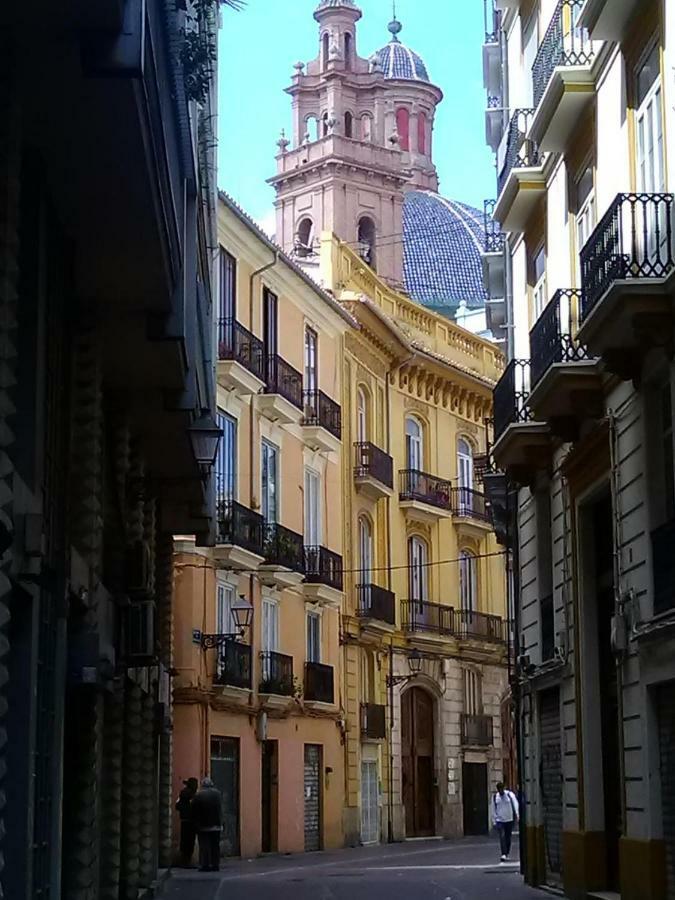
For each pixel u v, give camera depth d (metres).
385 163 58.53
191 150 14.75
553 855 20.89
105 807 16.44
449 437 48.69
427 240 70.69
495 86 25.86
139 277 13.32
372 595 41.66
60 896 12.42
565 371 17.48
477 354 51.28
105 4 8.88
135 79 9.57
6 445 8.88
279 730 35.31
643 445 15.89
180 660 30.67
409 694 44.94
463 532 48.50
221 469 32.53
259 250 35.09
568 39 19.19
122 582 16.62
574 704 19.14
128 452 17.73
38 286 10.78
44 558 11.09
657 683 15.39
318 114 59.69
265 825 34.91
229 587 33.12
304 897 20.55
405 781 44.12
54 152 10.76
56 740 11.73
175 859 30.08
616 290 14.55
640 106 16.44
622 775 16.69
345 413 41.50
